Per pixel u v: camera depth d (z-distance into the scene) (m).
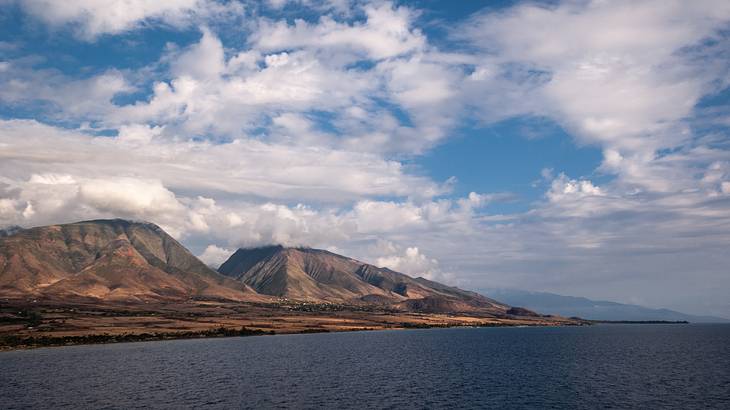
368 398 121.62
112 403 116.44
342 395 125.44
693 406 113.50
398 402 117.06
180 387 137.00
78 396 124.62
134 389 134.12
